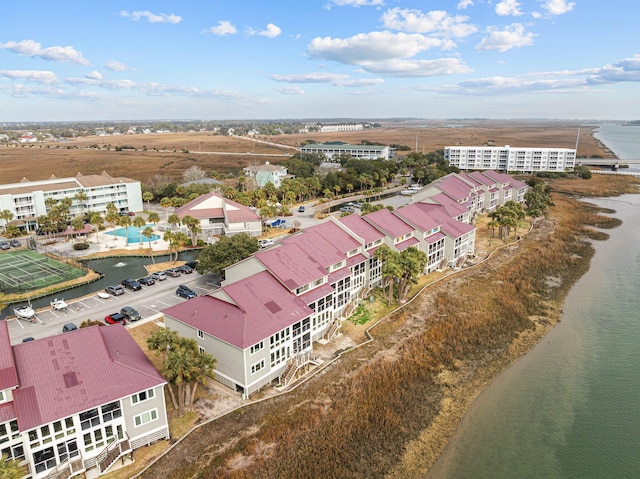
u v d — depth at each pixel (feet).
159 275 277.44
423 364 187.52
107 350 140.87
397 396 167.32
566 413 164.04
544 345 212.23
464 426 156.56
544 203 438.81
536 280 285.43
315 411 153.38
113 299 246.27
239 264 211.61
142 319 218.59
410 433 151.12
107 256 332.60
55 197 431.02
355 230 256.73
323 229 246.06
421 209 317.22
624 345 211.61
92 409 123.24
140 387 130.82
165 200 474.08
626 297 264.52
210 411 152.35
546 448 146.72
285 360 176.14
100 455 125.18
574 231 405.59
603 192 609.42
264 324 166.91
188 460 130.31
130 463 129.18
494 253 329.72
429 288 261.24
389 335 208.03
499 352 204.64
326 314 209.56
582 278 294.87
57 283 271.69
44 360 130.93
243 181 588.09
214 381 169.78
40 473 119.03
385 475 133.28
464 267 301.43
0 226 399.03
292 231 401.70
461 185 417.69
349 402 159.84
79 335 141.90
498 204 485.56
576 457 143.13
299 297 192.44
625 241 379.76
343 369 179.11
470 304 243.19
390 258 232.73
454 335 212.02
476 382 182.19
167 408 153.79
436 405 166.61
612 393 176.14
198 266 261.44
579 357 201.57
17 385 119.75
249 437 140.15
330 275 217.97
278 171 644.27
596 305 254.27
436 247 293.02
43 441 117.91
